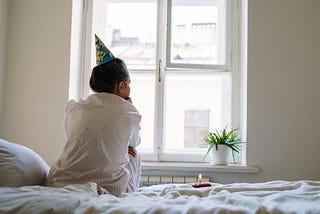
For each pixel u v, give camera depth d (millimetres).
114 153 1091
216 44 2283
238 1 2225
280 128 1944
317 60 1980
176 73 2225
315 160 1917
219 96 2297
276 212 679
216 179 1957
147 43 2305
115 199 812
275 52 1989
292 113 1951
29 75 1981
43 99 1965
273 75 1976
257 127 1948
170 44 2189
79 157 1062
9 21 2012
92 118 1104
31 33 2004
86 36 2215
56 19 2008
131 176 1191
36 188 848
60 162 1110
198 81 2312
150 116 2240
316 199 833
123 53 2305
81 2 2197
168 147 2254
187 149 2242
